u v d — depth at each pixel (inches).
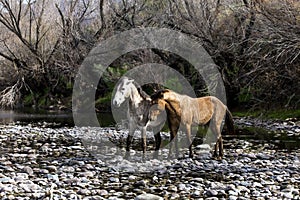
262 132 725.9
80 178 364.5
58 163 443.8
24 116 1122.0
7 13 1475.1
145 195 297.0
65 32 1325.0
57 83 1369.3
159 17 1167.0
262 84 908.6
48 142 623.5
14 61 1392.7
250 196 307.9
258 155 486.6
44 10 1429.6
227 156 487.2
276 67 852.0
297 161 448.1
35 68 1374.3
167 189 332.2
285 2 819.4
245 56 919.7
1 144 594.9
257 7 943.0
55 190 319.6
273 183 348.2
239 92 1023.6
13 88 1368.1
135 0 1214.3
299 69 851.4
